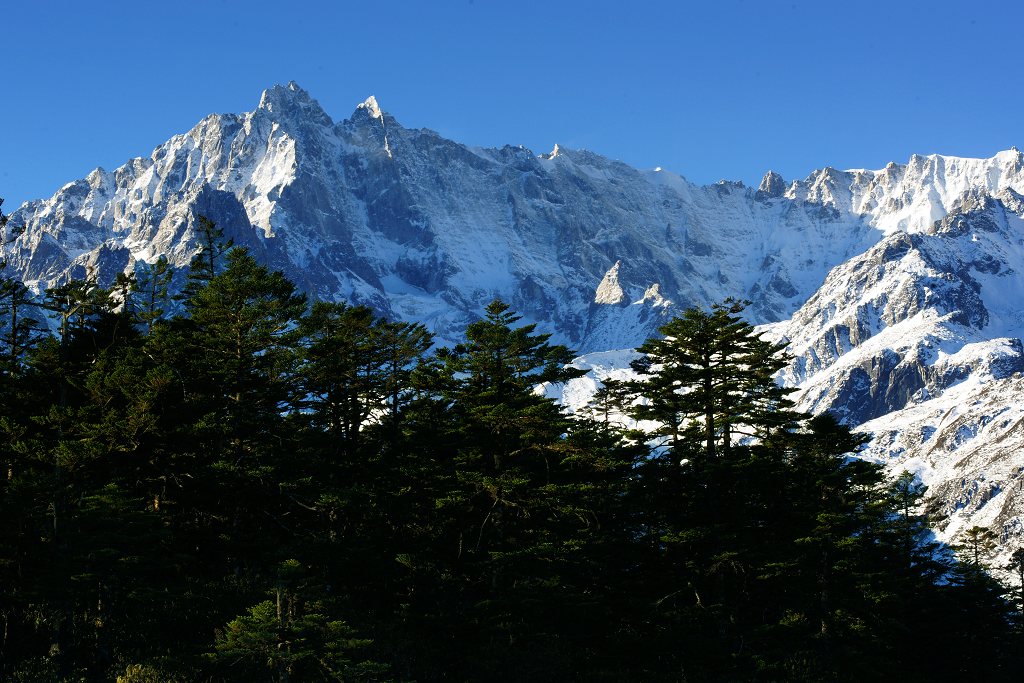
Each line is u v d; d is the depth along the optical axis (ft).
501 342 222.28
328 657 170.40
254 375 229.04
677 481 227.20
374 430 241.55
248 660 172.65
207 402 216.95
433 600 217.15
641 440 229.66
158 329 233.96
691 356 232.94
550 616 210.18
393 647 197.36
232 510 221.87
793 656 228.43
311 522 222.89
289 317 244.22
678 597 232.73
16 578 188.14
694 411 229.25
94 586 182.91
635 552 227.81
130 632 190.90
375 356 247.50
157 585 201.05
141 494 218.79
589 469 224.12
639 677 212.64
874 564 248.52
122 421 193.98
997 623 281.95
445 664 199.62
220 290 234.99
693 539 218.59
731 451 227.40
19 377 217.97
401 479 223.71
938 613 265.54
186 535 214.07
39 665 176.35
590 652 216.13
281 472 217.56
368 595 220.23
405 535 227.40
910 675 250.98
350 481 228.02
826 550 230.48
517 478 205.98
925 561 273.13
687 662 214.90
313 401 239.50
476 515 219.41
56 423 199.93
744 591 230.68
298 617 170.91
